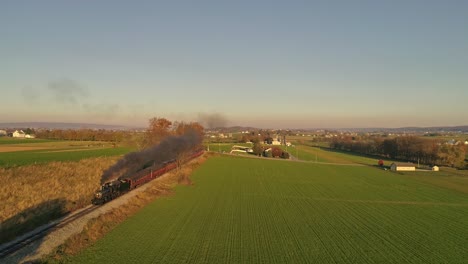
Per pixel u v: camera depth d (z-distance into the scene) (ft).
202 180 209.26
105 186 124.26
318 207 142.20
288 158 422.41
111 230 96.22
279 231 102.89
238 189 180.24
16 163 204.95
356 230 107.96
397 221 122.11
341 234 102.58
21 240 80.18
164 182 177.58
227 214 121.70
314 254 83.66
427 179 253.03
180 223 106.83
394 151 467.11
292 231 103.55
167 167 208.54
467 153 424.05
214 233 97.50
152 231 96.78
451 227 115.03
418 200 167.43
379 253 86.43
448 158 370.94
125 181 140.56
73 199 125.59
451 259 83.46
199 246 85.56
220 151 480.23
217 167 290.35
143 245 84.48
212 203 139.85
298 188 193.67
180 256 78.02
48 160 228.84
